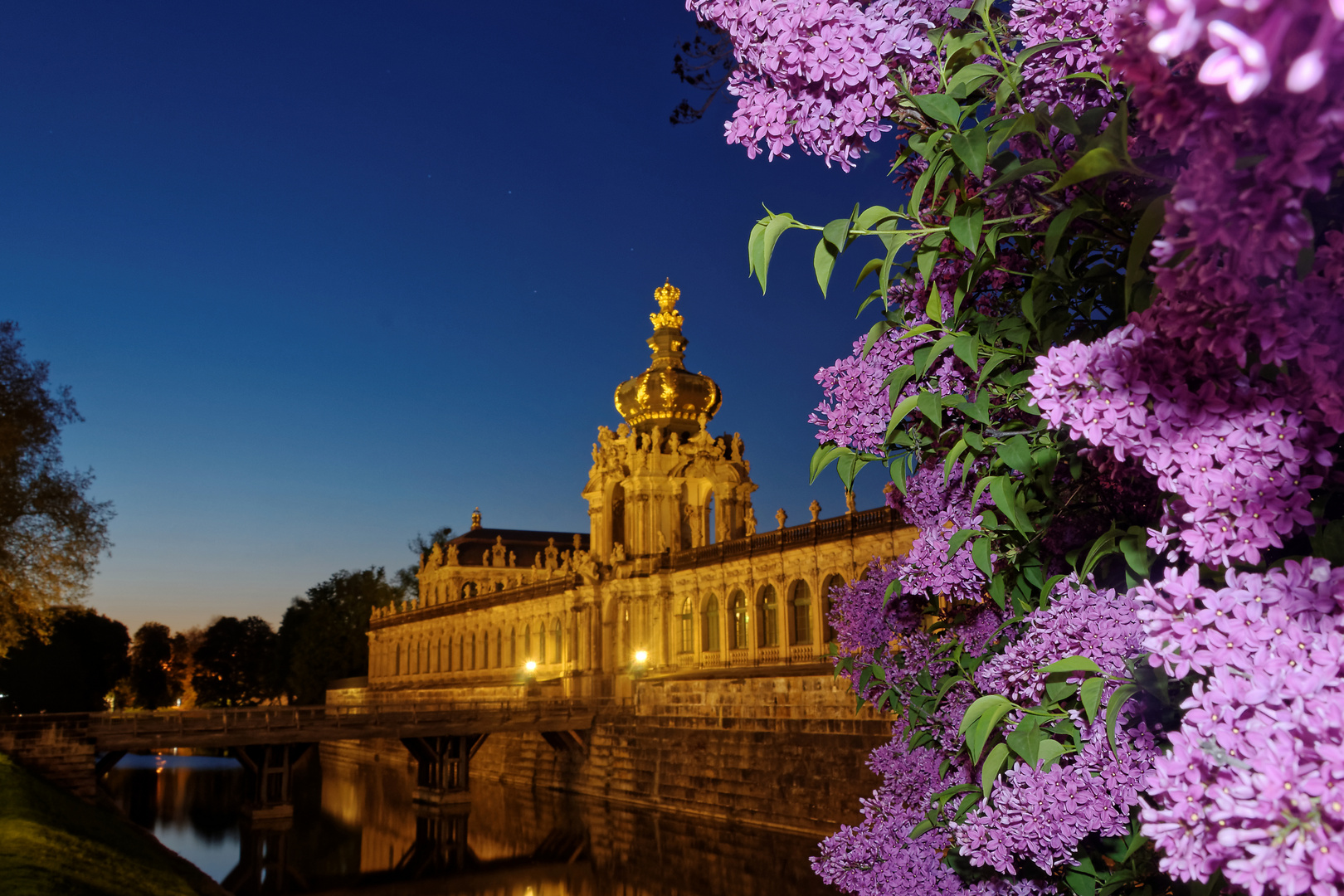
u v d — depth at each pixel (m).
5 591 49.78
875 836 7.20
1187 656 3.34
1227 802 2.98
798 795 45.47
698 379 72.62
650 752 57.41
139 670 171.88
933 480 6.27
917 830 6.23
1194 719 3.21
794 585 55.00
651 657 64.88
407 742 66.06
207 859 50.47
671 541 66.94
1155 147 4.53
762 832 46.41
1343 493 4.06
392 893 42.59
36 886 23.11
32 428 48.34
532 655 79.50
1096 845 5.61
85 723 53.25
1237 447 3.51
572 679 69.75
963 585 6.19
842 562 51.66
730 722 51.03
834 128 5.04
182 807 70.19
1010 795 5.14
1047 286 5.01
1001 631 6.25
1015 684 5.11
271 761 60.88
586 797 62.41
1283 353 3.29
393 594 134.88
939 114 4.51
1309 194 3.60
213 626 166.75
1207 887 3.94
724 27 5.36
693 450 67.88
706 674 57.44
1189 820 3.16
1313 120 2.62
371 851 51.88
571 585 71.69
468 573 106.62
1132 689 4.41
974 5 5.23
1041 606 5.33
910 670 7.30
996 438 5.14
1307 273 3.33
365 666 129.25
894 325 6.25
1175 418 3.60
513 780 73.56
